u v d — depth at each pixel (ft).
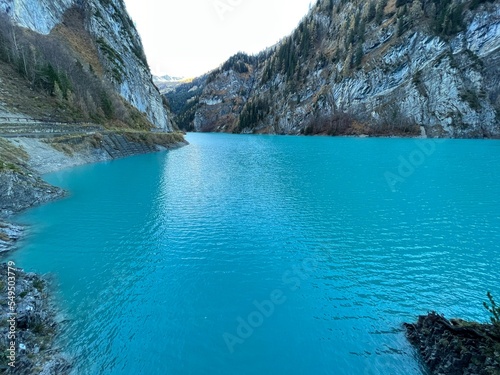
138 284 60.08
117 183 143.02
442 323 43.73
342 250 77.30
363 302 55.93
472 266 69.46
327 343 45.68
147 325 48.47
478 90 423.23
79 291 56.85
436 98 440.86
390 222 96.89
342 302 55.88
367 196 126.82
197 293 57.72
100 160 196.03
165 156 249.55
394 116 472.03
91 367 39.73
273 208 110.22
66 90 229.25
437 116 436.35
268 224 94.58
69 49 301.22
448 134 419.95
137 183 144.66
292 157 255.70
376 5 588.91
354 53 555.28
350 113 533.55
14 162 127.75
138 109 372.99
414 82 462.19
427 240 83.51
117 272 64.39
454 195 127.75
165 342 45.03
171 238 82.58
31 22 287.28
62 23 337.11
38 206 103.55
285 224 94.58
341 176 169.48
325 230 90.22
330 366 41.50
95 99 264.11
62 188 124.57
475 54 439.22
